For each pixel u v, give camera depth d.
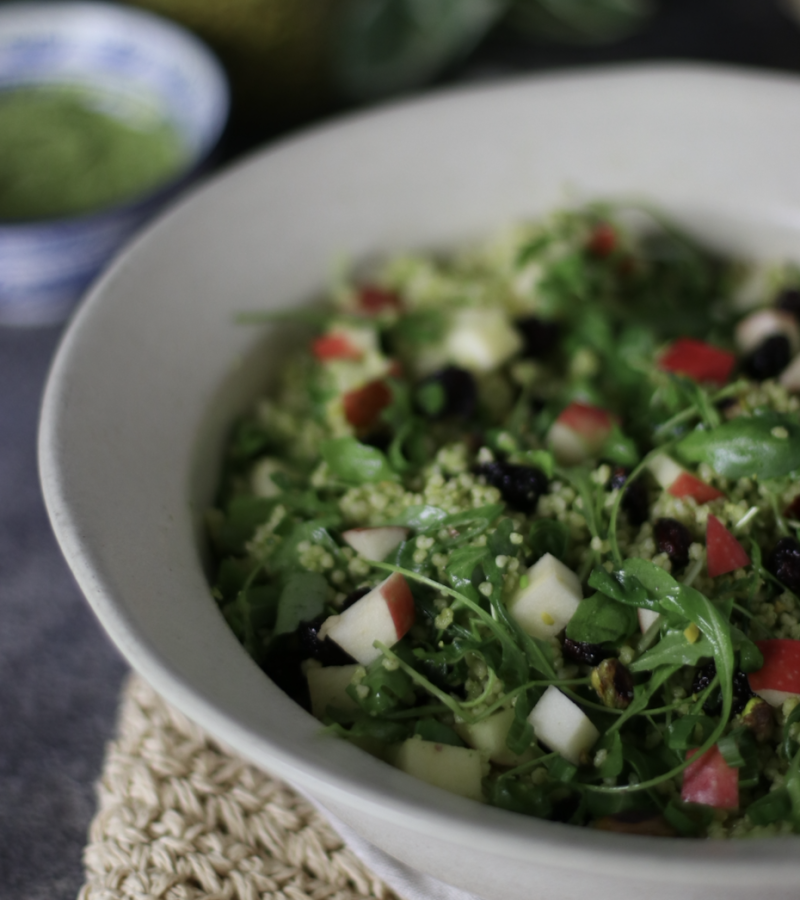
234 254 0.43
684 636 0.36
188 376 0.41
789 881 0.31
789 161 0.45
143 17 0.55
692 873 0.31
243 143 0.58
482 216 0.47
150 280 0.42
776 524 0.38
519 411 0.42
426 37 0.57
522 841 0.31
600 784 0.36
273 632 0.38
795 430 0.38
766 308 0.44
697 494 0.38
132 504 0.37
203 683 0.33
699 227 0.46
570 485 0.39
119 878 0.37
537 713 0.36
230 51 0.56
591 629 0.36
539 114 0.46
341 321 0.44
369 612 0.37
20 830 0.39
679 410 0.41
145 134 0.55
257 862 0.37
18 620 0.43
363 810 0.32
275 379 0.44
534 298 0.45
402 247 0.47
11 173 0.54
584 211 0.47
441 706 0.36
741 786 0.35
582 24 0.60
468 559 0.37
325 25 0.56
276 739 0.33
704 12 0.63
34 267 0.49
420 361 0.44
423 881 0.36
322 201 0.45
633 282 0.46
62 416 0.37
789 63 0.59
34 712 0.41
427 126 0.46
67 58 0.56
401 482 0.40
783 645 0.36
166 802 0.38
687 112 0.46
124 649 0.33
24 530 0.45
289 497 0.40
